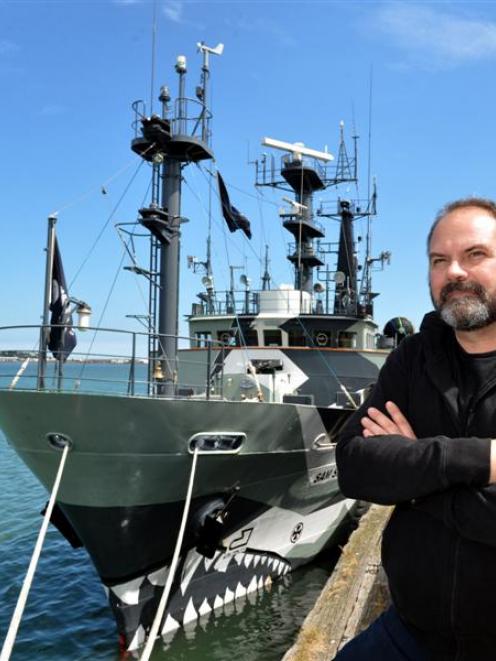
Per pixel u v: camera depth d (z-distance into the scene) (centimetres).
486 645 197
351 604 493
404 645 213
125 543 724
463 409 204
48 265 732
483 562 193
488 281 203
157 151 972
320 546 1068
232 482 784
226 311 1362
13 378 689
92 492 693
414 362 226
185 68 995
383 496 203
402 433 218
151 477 692
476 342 208
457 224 210
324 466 940
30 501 1584
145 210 932
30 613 882
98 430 650
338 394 1066
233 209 1145
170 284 969
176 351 961
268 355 1175
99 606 908
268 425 773
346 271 1752
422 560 204
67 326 672
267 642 766
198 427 688
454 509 190
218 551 836
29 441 688
